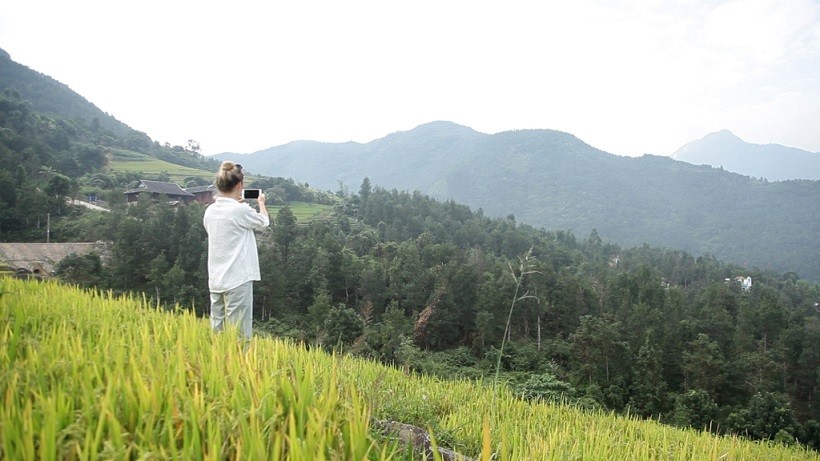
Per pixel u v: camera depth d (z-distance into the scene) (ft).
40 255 202.49
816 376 195.31
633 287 254.27
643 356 159.74
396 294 220.43
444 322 193.36
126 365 9.59
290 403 7.14
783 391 199.52
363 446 6.03
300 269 225.76
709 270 437.17
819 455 53.01
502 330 201.36
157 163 529.04
